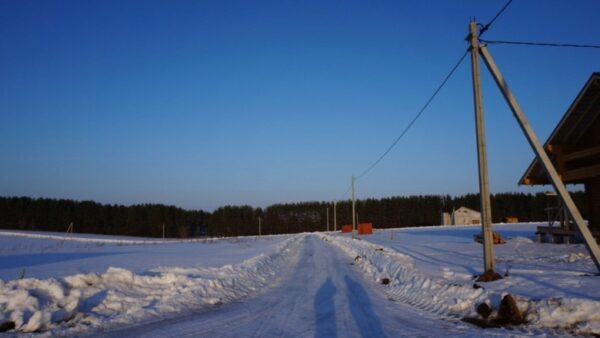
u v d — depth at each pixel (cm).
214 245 4591
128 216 11175
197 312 959
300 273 1814
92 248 3872
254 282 1495
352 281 1526
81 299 920
